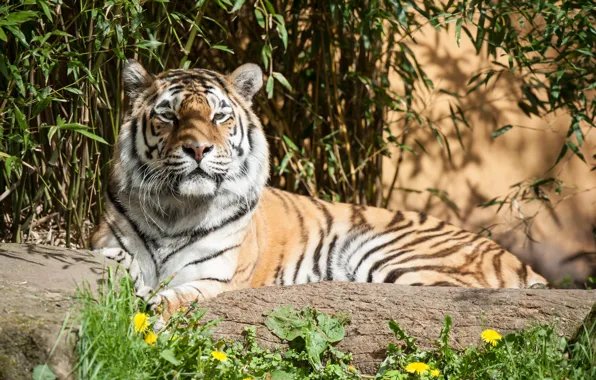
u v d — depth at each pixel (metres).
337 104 12.57
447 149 14.25
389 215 11.08
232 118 9.00
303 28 13.10
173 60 12.43
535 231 15.13
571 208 15.12
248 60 12.86
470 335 7.28
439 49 14.81
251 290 8.28
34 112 8.14
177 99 8.80
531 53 14.09
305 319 7.58
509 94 15.01
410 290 8.00
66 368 6.03
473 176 15.03
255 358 7.23
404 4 12.46
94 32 9.84
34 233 11.19
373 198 13.42
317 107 12.74
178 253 8.96
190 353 6.69
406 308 7.61
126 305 7.00
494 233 15.11
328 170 12.90
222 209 8.97
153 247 8.96
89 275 7.63
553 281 14.45
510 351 6.78
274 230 10.44
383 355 7.32
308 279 10.55
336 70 13.19
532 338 6.94
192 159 8.52
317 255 10.62
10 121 9.18
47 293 6.99
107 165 10.95
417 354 7.18
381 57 12.80
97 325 6.28
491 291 7.78
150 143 8.81
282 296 8.02
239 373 6.77
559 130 15.10
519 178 15.11
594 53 11.20
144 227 8.96
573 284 14.30
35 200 10.36
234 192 8.98
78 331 6.20
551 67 14.55
